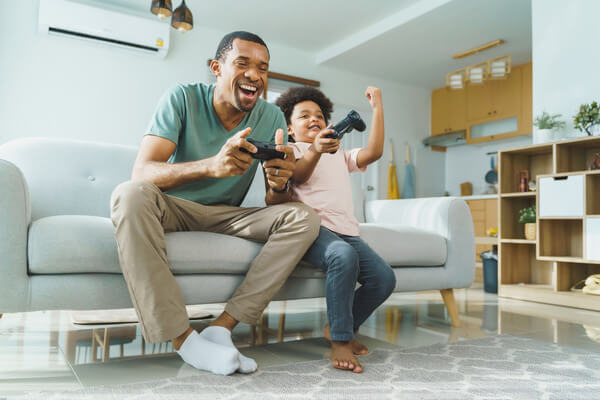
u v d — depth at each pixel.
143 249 1.15
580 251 3.15
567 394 1.08
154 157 1.35
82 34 4.20
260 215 1.43
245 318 1.30
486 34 4.55
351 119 1.44
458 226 2.02
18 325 1.87
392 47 4.95
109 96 4.37
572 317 2.37
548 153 3.45
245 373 1.21
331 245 1.35
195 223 1.44
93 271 1.27
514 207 3.45
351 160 1.74
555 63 3.38
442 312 2.39
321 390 1.08
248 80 1.40
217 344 1.21
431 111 6.36
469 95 5.81
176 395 1.03
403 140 6.09
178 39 4.70
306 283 1.60
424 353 1.48
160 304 1.15
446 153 6.41
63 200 1.71
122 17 4.28
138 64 4.51
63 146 1.83
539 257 3.03
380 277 1.47
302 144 1.67
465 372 1.26
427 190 6.22
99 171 1.84
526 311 2.54
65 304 1.24
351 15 4.51
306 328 1.91
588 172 2.79
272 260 1.33
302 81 5.37
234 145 1.21
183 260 1.34
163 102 1.42
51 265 1.22
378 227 1.84
